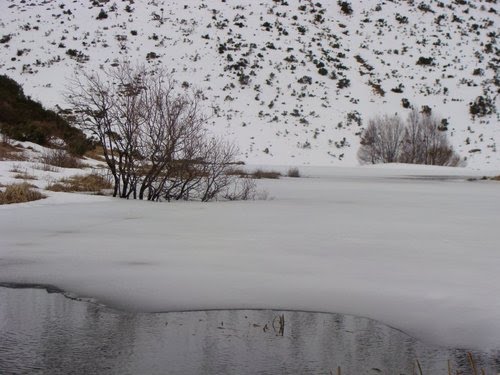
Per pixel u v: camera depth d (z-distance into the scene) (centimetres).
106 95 1173
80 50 6128
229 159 1202
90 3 7606
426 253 567
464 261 528
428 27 7975
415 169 4153
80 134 2398
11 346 305
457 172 3775
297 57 6712
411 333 334
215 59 6384
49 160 1755
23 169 1430
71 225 720
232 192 1370
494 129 5531
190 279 448
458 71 6731
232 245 598
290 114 5581
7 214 808
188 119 1186
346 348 310
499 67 6800
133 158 1148
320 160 4822
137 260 514
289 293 412
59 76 5356
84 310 370
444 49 7319
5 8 7250
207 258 527
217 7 7888
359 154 4806
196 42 6744
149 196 1141
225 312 371
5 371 271
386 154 4744
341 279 453
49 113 2469
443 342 320
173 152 1116
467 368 283
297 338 324
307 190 1595
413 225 786
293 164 4606
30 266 487
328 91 6122
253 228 727
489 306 383
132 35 6738
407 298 402
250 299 398
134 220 780
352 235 682
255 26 7406
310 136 5247
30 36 6397
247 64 6369
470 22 8250
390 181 2322
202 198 1164
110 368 277
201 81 5891
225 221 792
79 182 1303
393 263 516
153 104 1135
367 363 289
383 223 804
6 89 2377
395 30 7831
